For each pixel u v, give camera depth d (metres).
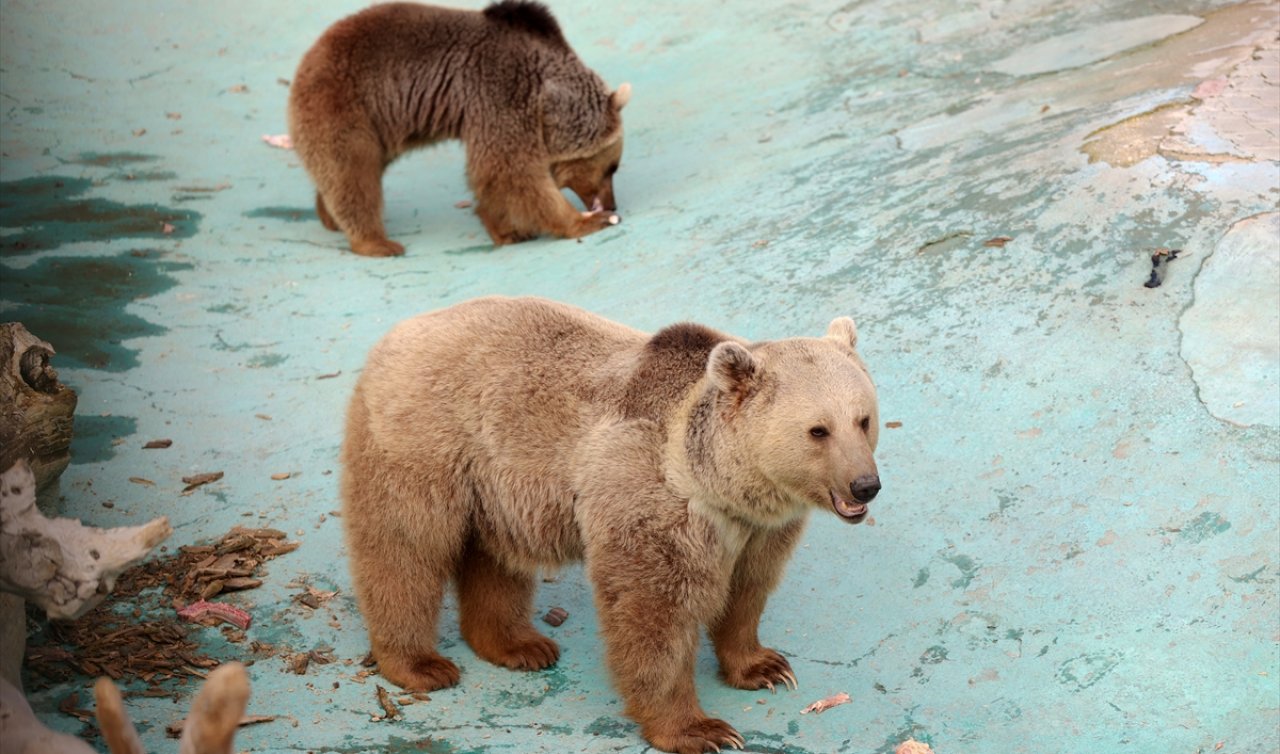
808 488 4.51
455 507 5.04
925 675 5.05
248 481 6.70
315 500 6.50
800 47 12.47
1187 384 6.05
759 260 8.23
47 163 11.38
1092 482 5.77
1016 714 4.77
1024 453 6.05
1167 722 4.62
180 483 6.68
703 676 5.28
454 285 9.16
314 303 8.95
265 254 9.85
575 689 5.19
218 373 7.91
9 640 4.41
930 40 11.73
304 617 5.59
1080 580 5.33
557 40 10.33
